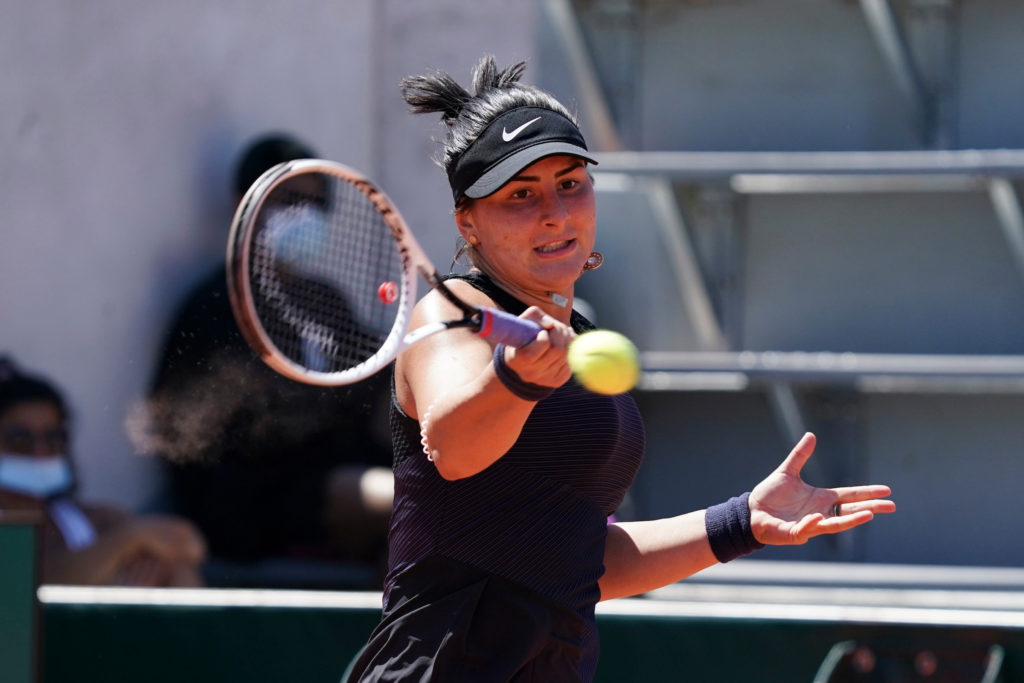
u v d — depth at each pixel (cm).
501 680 684
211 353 1697
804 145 1711
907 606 1468
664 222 1684
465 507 693
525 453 688
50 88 1848
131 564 1623
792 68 1706
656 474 1684
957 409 1620
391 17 1991
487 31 1953
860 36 1686
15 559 1077
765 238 1669
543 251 716
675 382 1606
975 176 1538
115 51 1883
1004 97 1667
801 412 1645
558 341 597
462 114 739
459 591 694
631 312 1703
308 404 1703
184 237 1914
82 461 1750
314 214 848
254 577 1691
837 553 1650
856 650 1136
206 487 1705
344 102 2002
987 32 1664
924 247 1634
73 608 1223
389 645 711
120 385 1792
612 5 1731
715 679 1152
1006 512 1616
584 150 727
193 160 1927
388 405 1730
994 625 1120
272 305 778
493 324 630
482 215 723
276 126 1989
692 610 1159
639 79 1744
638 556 812
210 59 1936
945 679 1126
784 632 1146
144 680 1212
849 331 1658
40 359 1808
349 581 1680
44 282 1834
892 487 1639
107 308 1838
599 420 702
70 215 1852
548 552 699
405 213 2005
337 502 1684
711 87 1727
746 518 806
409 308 707
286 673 1200
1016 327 1617
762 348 1677
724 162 1588
